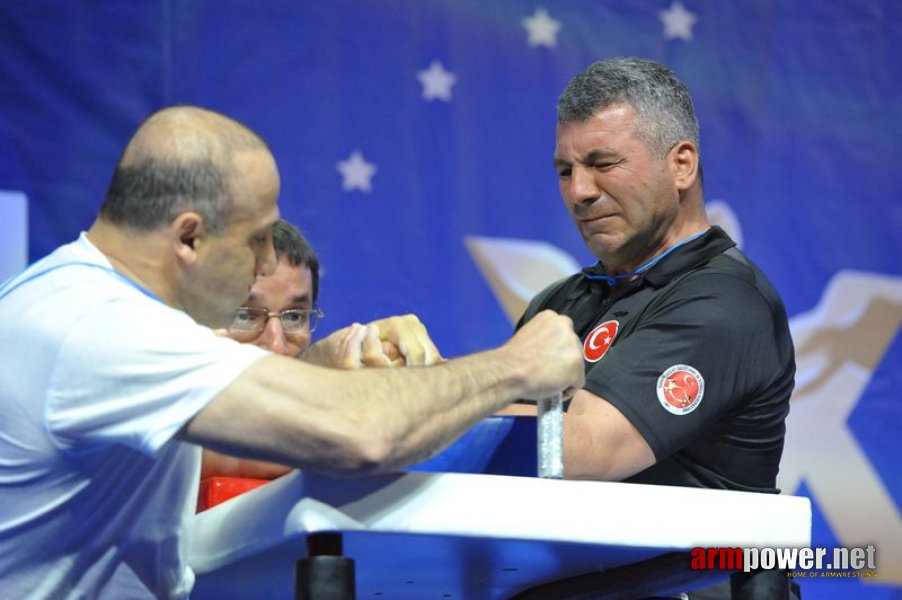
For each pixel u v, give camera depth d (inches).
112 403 98.2
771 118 241.4
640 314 151.6
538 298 175.8
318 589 91.4
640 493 98.8
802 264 240.5
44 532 105.0
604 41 235.1
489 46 230.4
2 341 103.0
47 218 209.6
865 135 244.5
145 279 107.1
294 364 97.3
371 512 93.3
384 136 224.5
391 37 226.1
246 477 132.6
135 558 108.9
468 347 225.6
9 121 209.8
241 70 219.0
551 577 113.7
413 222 225.0
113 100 213.2
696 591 148.1
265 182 108.7
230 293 109.4
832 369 240.1
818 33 244.5
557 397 104.6
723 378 144.6
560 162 160.9
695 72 239.1
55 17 212.5
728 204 238.5
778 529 102.8
